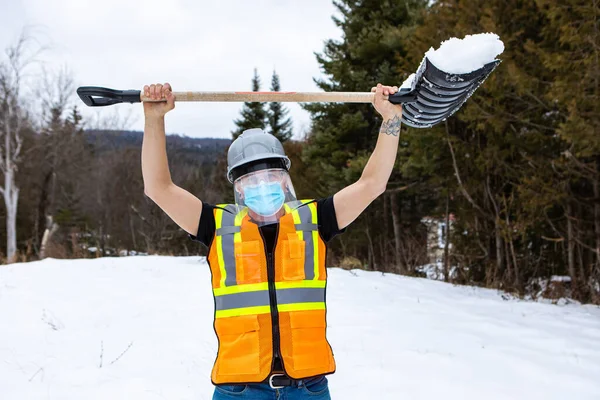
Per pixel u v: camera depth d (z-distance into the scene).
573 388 4.17
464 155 11.45
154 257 11.28
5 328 5.73
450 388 4.06
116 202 30.55
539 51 8.56
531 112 9.77
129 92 2.04
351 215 2.15
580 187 10.12
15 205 24.42
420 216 19.17
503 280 10.55
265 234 2.09
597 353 5.12
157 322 5.96
